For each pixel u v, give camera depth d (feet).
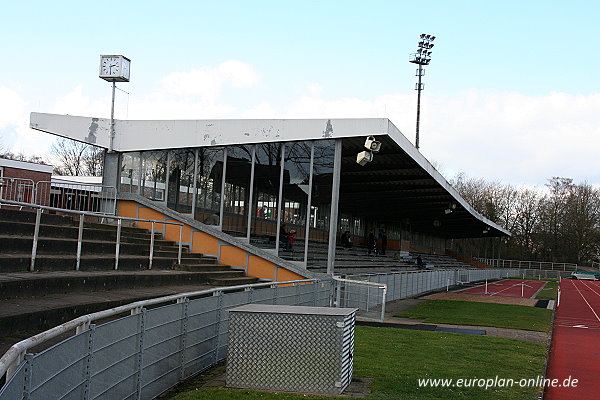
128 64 66.59
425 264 146.41
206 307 28.94
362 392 25.68
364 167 83.51
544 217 323.16
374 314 62.90
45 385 14.17
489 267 253.65
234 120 64.08
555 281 198.70
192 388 25.17
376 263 115.85
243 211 63.93
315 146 62.80
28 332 25.02
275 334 25.38
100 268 42.04
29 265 34.88
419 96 200.75
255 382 25.29
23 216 44.42
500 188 335.88
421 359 34.78
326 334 25.18
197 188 65.21
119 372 19.47
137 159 67.31
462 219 167.12
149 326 22.30
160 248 57.47
